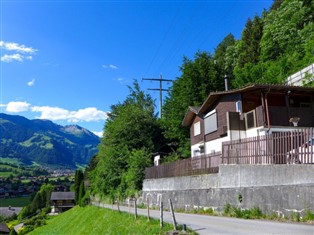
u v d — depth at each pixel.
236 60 80.75
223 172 21.66
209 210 22.84
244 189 19.27
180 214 23.86
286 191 15.94
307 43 52.72
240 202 19.52
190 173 27.12
